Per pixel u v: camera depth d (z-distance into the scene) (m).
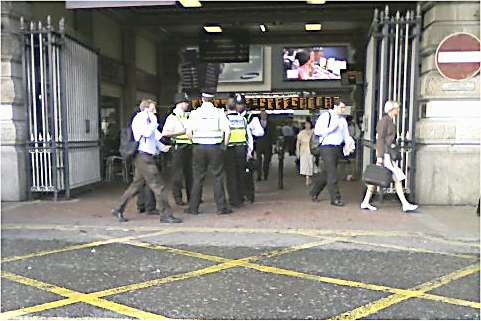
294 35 17.34
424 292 4.47
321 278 4.86
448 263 5.33
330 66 20.22
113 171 12.65
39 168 9.28
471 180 8.43
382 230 6.74
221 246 6.05
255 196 9.78
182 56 17.83
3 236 6.56
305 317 3.95
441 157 8.44
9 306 4.20
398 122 8.69
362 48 16.44
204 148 7.71
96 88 10.96
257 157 12.30
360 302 4.24
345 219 7.45
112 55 14.21
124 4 8.31
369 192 8.23
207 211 8.17
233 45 15.23
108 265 5.31
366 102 10.83
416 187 8.64
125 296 4.41
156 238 6.44
